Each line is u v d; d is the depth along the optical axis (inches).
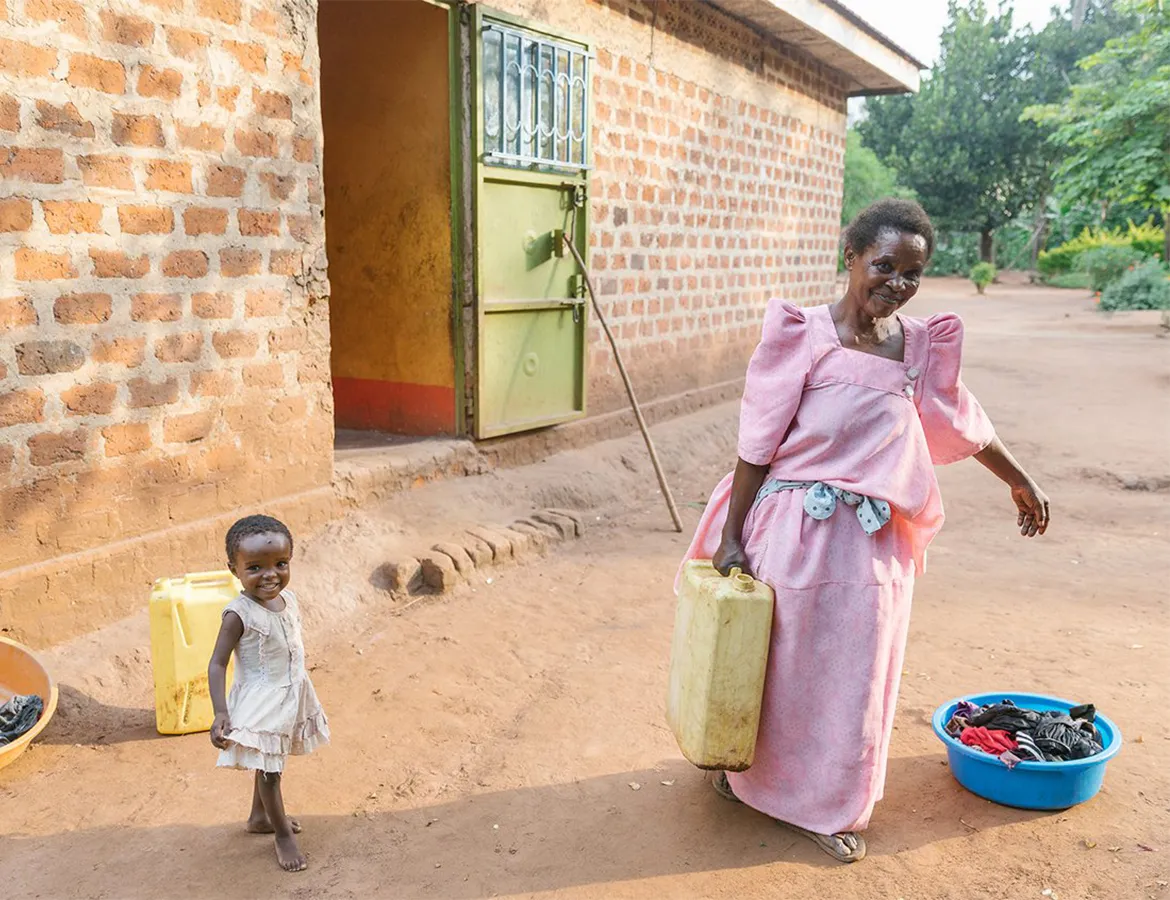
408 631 189.0
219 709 108.3
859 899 107.9
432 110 245.3
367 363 271.9
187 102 171.0
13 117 145.1
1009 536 255.9
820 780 114.0
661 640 186.4
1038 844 117.8
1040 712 136.0
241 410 188.5
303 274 199.5
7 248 146.3
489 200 251.1
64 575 157.6
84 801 128.0
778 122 409.4
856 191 1487.5
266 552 112.0
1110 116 655.1
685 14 331.9
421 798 130.2
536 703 158.9
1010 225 2034.9
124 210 162.4
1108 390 462.0
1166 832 119.9
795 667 112.3
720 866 114.1
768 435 112.7
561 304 278.2
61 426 156.6
